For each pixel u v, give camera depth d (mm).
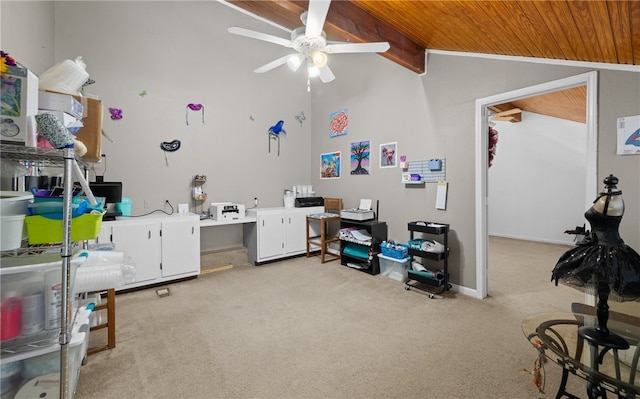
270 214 4344
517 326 2430
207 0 4203
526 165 6324
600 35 1795
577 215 5699
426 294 3152
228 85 4410
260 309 2775
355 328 2406
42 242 1269
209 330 2375
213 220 3957
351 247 4234
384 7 2590
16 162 1605
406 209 3822
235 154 4496
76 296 1729
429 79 3492
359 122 4445
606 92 2209
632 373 1153
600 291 1201
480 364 1916
